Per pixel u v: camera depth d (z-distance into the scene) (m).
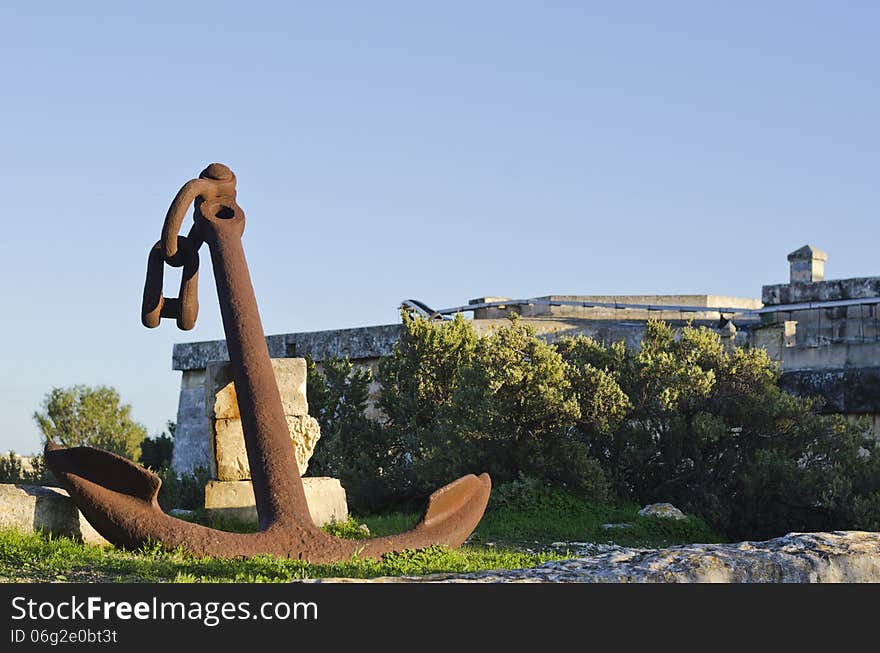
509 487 18.95
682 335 21.64
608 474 19.94
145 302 13.99
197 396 32.22
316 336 30.50
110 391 41.66
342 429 23.45
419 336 23.80
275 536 11.29
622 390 21.00
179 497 21.34
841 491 18.70
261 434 11.95
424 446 21.27
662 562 8.41
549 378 20.00
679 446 20.11
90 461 11.25
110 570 10.02
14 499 11.85
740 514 19.59
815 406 23.41
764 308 29.86
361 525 15.59
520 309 34.38
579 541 16.91
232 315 12.67
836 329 28.69
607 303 33.34
